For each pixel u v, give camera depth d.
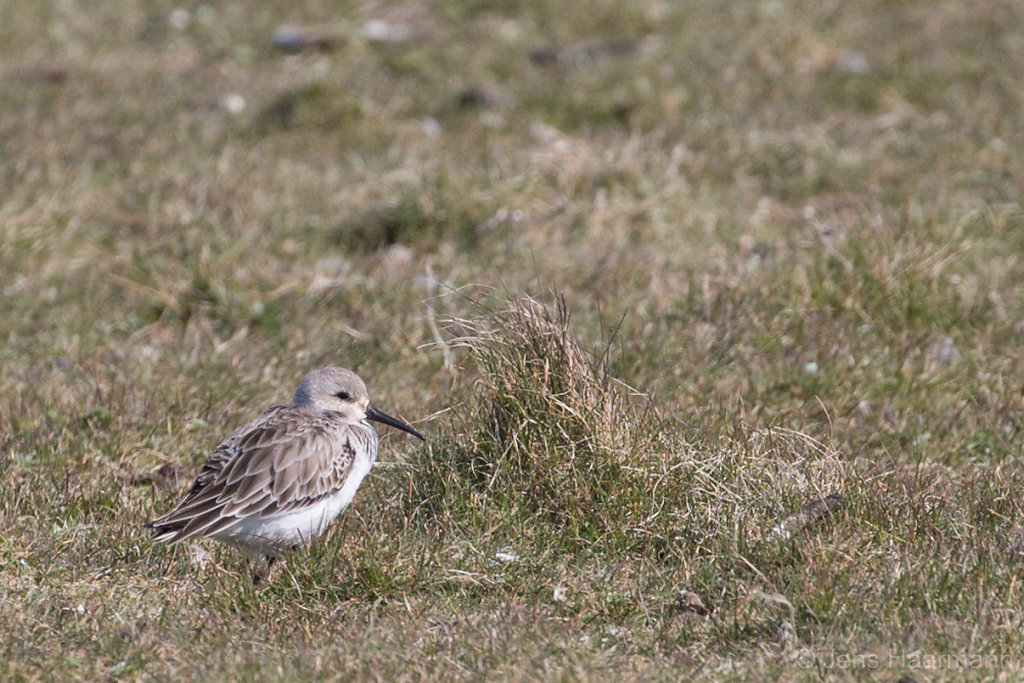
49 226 16.44
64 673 7.89
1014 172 17.64
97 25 27.45
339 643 8.18
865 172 18.14
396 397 12.51
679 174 17.86
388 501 10.24
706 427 11.01
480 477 10.24
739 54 23.31
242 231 16.38
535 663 7.89
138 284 15.41
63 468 11.05
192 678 7.75
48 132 20.41
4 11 27.84
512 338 10.63
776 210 17.19
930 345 13.51
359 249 16.39
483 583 9.02
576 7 26.27
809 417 12.21
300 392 10.38
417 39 25.80
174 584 9.17
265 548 9.38
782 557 8.86
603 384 10.55
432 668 7.85
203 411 12.21
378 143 20.20
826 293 14.19
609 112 20.80
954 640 7.98
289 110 21.48
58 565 9.34
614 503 9.84
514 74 23.11
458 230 16.59
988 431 11.90
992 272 14.74
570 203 16.94
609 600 8.78
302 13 27.39
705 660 7.98
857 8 26.06
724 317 13.96
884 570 8.68
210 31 26.67
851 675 7.64
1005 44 23.09
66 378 13.04
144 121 21.38
